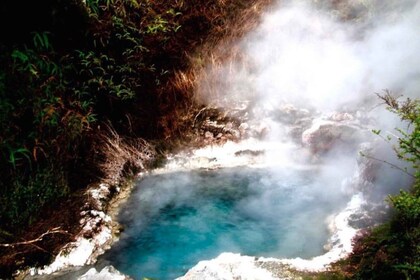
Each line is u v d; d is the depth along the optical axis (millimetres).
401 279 2543
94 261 3447
